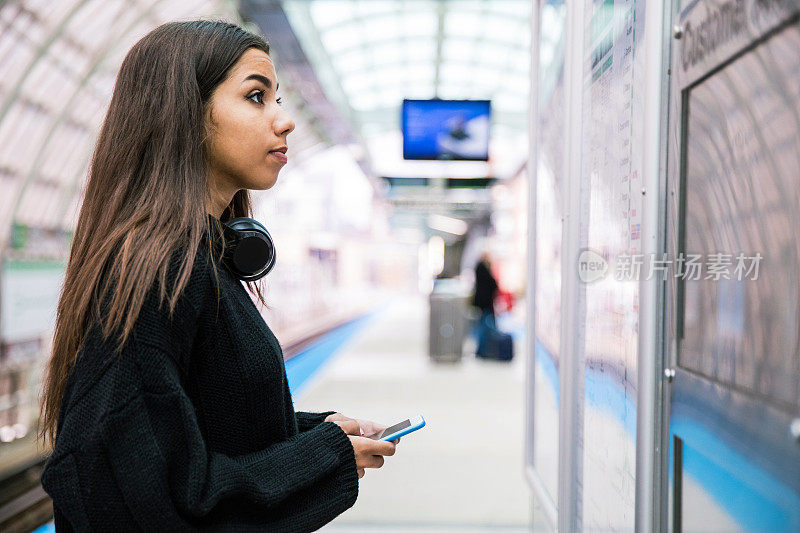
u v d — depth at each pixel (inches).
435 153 302.4
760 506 39.7
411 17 367.2
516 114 530.9
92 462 35.5
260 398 43.3
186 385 41.8
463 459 193.9
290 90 390.6
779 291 38.0
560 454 76.7
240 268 45.9
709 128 46.6
